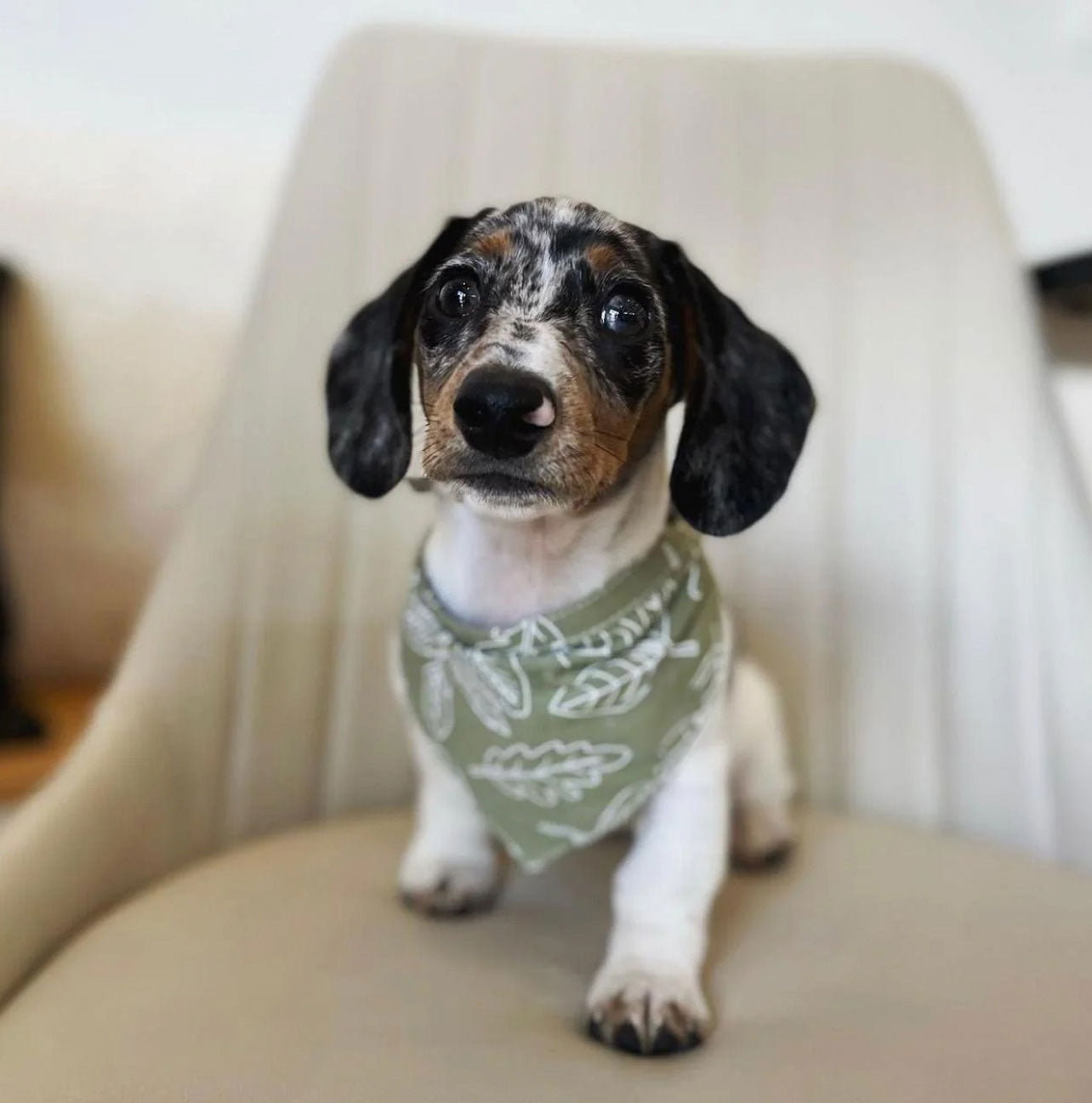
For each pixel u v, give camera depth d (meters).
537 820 0.33
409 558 0.46
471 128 0.48
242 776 0.42
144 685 0.38
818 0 0.58
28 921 0.30
